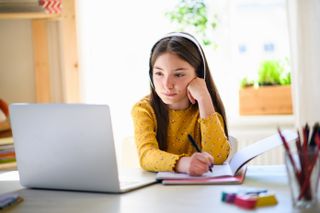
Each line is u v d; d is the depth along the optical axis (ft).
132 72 8.89
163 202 3.74
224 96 9.54
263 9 9.77
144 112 5.54
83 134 4.08
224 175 4.48
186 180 4.38
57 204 3.86
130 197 3.96
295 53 8.60
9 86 8.94
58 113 4.14
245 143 9.00
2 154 7.35
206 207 3.55
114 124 8.82
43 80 8.71
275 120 9.57
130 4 8.87
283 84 9.80
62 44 8.71
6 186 4.71
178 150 5.63
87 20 8.73
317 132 3.74
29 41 8.89
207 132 5.23
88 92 8.77
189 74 5.35
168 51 5.27
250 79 9.81
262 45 9.80
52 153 4.27
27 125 4.32
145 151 5.08
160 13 9.07
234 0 9.71
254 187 4.13
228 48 9.53
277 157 8.86
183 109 5.67
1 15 8.01
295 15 8.54
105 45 8.80
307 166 3.44
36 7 8.15
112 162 4.04
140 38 8.91
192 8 9.34
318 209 3.42
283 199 3.70
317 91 8.55
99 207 3.69
